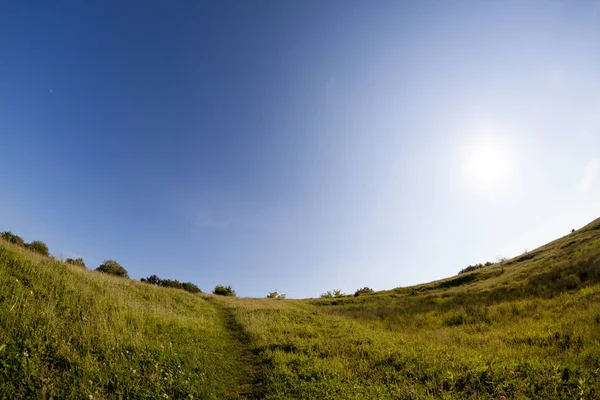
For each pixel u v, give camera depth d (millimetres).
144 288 19781
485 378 6590
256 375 8664
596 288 13445
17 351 5688
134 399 5789
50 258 14234
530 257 35688
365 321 18906
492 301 18797
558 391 5609
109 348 7305
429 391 6547
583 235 32219
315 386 7180
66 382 5547
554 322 10766
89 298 10383
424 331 13977
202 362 8805
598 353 7016
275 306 28156
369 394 6523
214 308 23359
